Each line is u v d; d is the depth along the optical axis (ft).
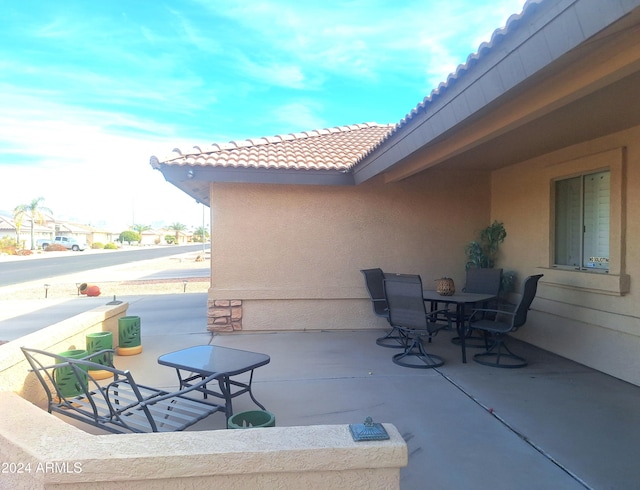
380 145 20.71
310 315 27.43
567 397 16.38
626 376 18.10
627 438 13.10
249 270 27.12
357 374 19.15
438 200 28.50
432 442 12.84
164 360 14.26
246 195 27.02
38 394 15.34
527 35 10.09
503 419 14.46
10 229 258.57
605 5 7.91
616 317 18.49
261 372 19.45
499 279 24.66
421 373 19.29
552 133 18.97
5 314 37.55
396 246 28.14
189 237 414.21
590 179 20.90
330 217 27.58
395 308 20.89
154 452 7.48
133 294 51.75
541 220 23.73
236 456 7.39
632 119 16.85
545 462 11.71
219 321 26.84
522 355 22.20
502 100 12.10
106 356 18.12
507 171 27.02
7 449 8.33
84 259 144.25
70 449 7.77
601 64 10.38
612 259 18.81
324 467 7.50
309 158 27.78
